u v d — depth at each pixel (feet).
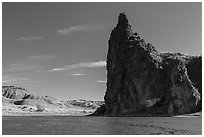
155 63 647.97
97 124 332.60
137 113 612.70
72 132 231.09
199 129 246.88
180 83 563.89
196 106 554.05
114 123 349.82
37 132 232.53
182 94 558.56
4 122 380.37
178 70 573.33
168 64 643.04
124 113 635.25
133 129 254.68
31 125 315.78
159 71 638.12
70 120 442.50
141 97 626.64
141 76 642.22
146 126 289.74
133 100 638.94
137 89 638.53
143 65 651.66
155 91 623.36
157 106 604.49
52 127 285.43
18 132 232.32
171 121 379.35
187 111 550.77
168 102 583.58
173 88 567.59
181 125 297.94
